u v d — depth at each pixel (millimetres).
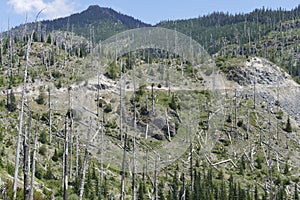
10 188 24625
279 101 113250
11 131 62594
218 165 77500
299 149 92812
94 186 43969
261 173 78375
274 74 121562
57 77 94062
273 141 93938
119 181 45062
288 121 101438
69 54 115125
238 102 105625
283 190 72688
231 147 86750
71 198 35688
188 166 67938
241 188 70125
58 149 58188
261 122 100438
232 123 94250
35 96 76812
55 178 47406
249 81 115438
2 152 47938
